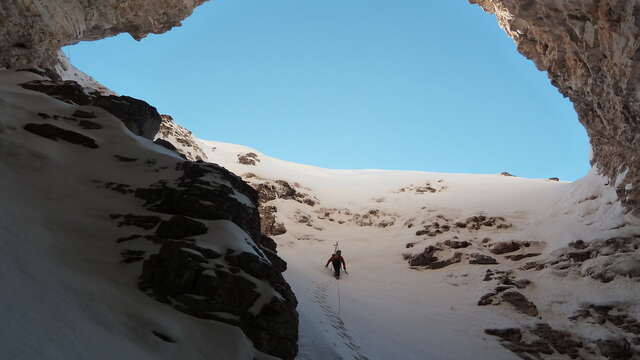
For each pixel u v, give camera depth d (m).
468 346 15.79
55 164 10.84
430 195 32.34
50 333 5.90
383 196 32.75
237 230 9.65
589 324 16.84
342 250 25.12
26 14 17.02
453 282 20.92
